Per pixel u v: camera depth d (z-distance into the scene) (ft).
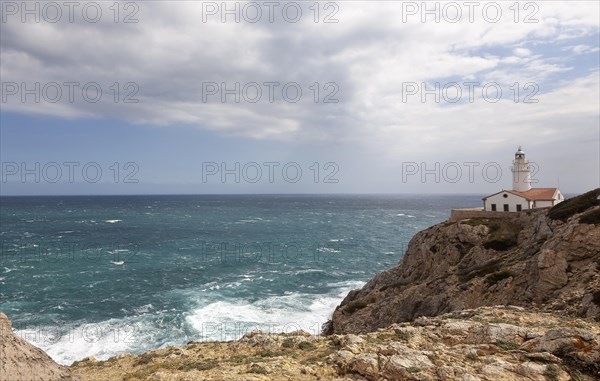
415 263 134.21
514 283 87.20
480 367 39.65
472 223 127.75
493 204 155.43
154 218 504.84
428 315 99.19
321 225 433.48
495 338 46.93
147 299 148.87
